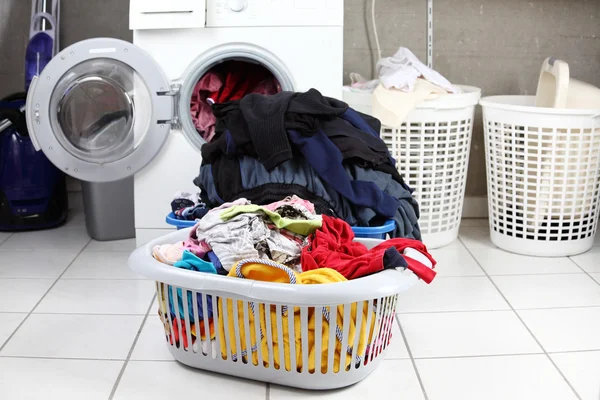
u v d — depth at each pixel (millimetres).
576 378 1681
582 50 3018
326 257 1688
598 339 1885
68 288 2209
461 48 2988
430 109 2457
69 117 2361
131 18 2330
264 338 1603
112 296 2150
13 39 3025
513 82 3033
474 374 1696
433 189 2568
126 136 2385
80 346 1821
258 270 1574
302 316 1543
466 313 2045
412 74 2475
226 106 2115
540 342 1865
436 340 1873
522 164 2521
